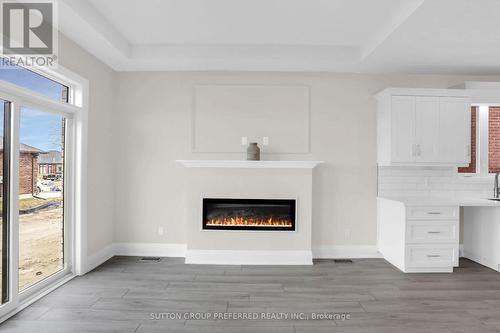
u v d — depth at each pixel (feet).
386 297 10.07
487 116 14.55
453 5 8.70
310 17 10.81
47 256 10.68
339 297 10.03
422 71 14.28
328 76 14.53
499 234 12.64
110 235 14.20
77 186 11.78
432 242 12.40
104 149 13.62
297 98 14.48
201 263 13.46
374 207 14.56
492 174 14.53
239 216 13.80
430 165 13.46
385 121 13.67
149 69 14.37
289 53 13.26
